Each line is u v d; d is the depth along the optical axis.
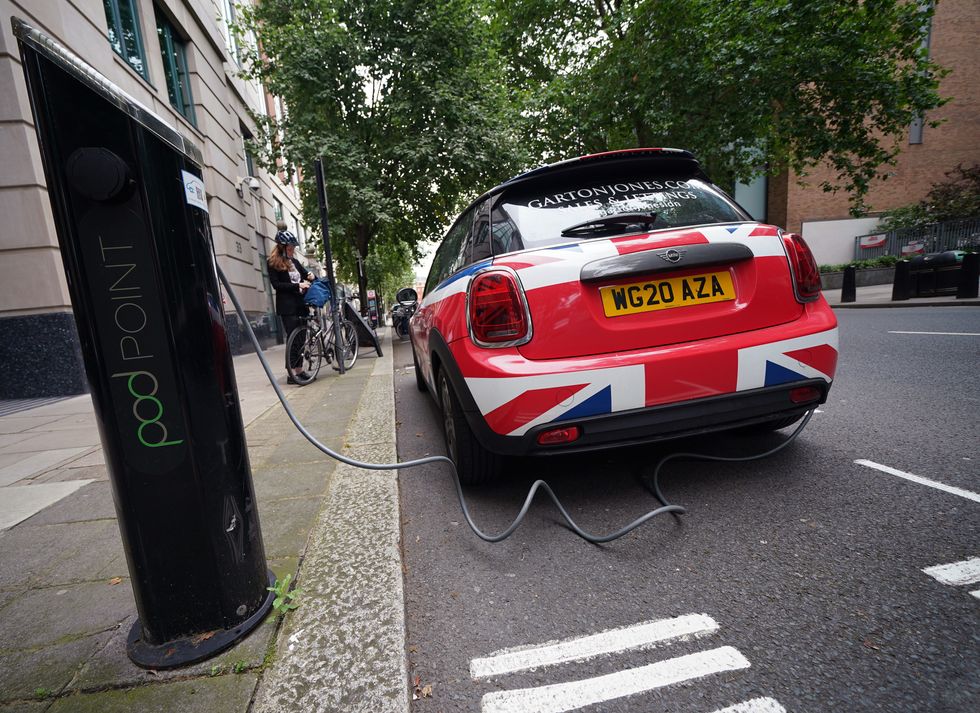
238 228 12.85
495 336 1.92
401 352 9.91
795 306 2.03
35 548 1.96
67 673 1.22
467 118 12.29
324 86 11.90
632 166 2.40
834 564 1.54
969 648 1.16
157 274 1.14
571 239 2.05
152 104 8.71
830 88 11.12
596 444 1.88
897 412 3.00
